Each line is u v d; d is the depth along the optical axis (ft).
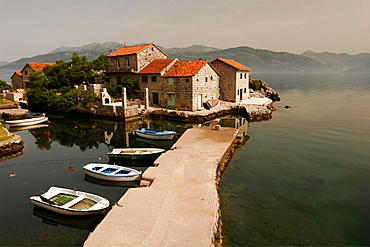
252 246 35.81
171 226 32.96
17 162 70.79
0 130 90.74
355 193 51.67
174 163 55.31
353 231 39.70
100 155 75.97
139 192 41.81
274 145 82.64
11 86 219.00
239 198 49.24
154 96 139.95
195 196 40.65
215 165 54.49
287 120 121.70
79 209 42.06
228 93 151.64
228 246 35.70
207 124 112.98
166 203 38.42
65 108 140.05
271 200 48.65
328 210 45.52
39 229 40.50
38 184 56.75
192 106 124.47
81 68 169.48
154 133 89.30
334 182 56.44
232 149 75.46
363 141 85.87
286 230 39.65
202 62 131.64
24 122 117.50
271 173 61.05
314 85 385.50
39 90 154.92
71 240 37.93
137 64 144.77
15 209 46.39
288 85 388.37
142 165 66.44
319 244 36.65
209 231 32.14
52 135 100.89
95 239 30.25
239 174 60.44
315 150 77.46
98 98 129.49
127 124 116.47
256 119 122.83
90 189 53.72
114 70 159.94
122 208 36.86
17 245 36.86
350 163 67.15
